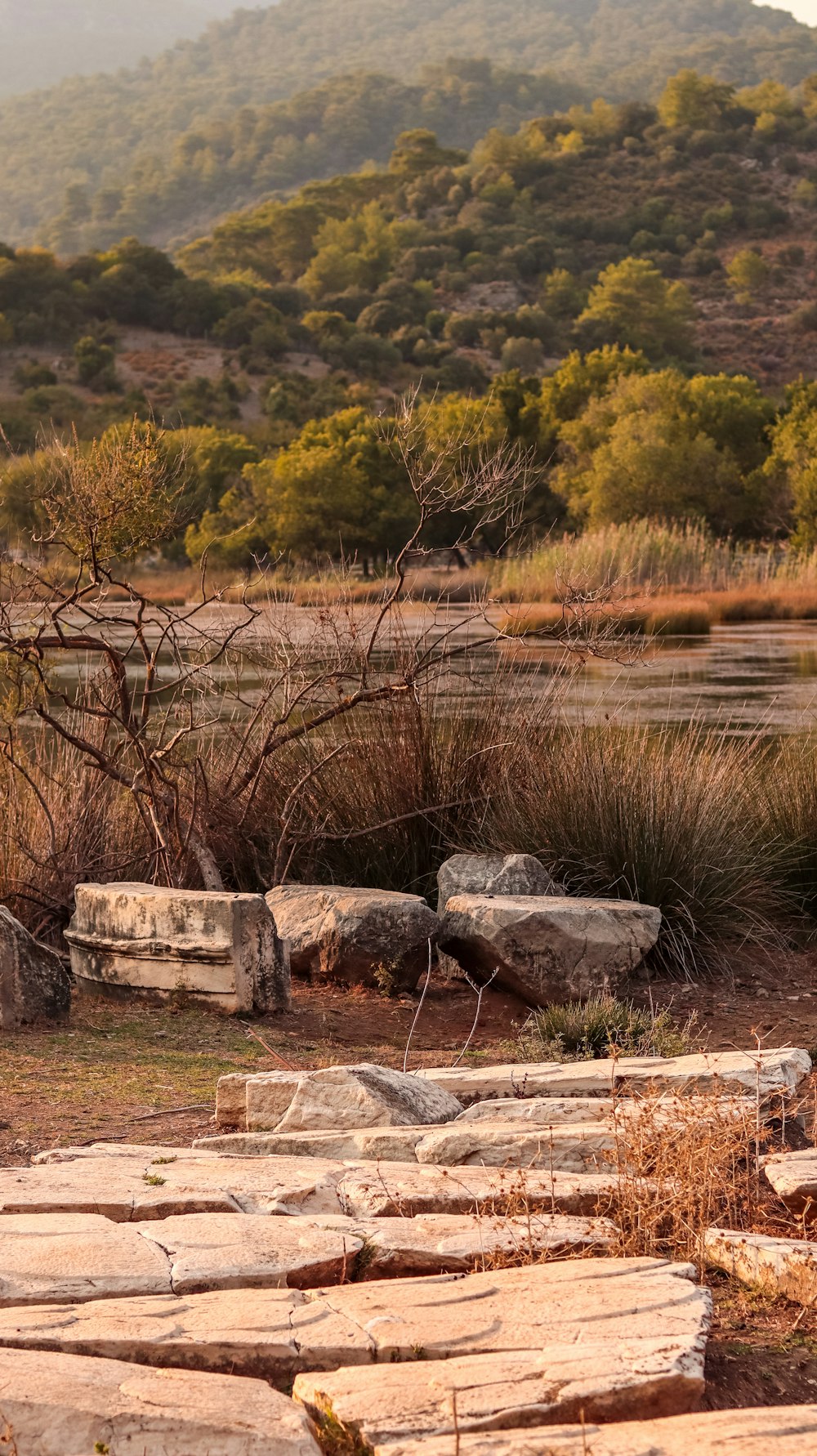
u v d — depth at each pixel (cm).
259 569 881
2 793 805
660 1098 392
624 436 5384
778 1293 304
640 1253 320
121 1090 478
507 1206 332
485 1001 646
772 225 17200
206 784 779
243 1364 254
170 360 11950
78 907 657
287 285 14775
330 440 5691
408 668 761
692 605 3077
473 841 780
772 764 927
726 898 723
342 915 669
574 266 16275
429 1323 262
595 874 720
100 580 725
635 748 833
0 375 11319
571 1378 238
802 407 5928
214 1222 318
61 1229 313
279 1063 525
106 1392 234
